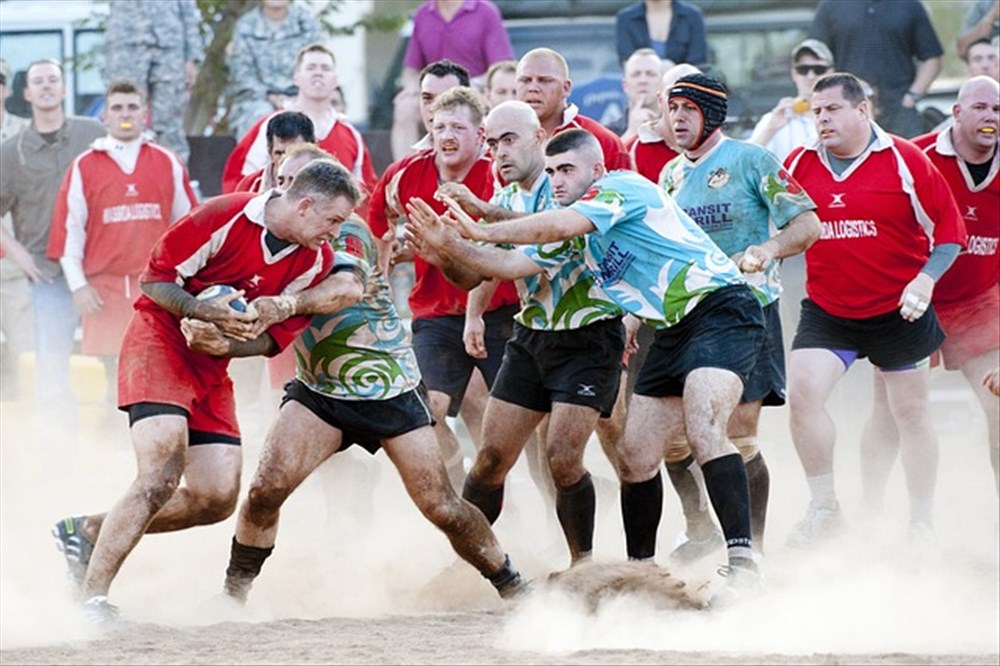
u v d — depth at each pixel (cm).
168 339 2427
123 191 3988
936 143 3419
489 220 2564
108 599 2733
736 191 2831
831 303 3281
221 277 2402
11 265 4203
